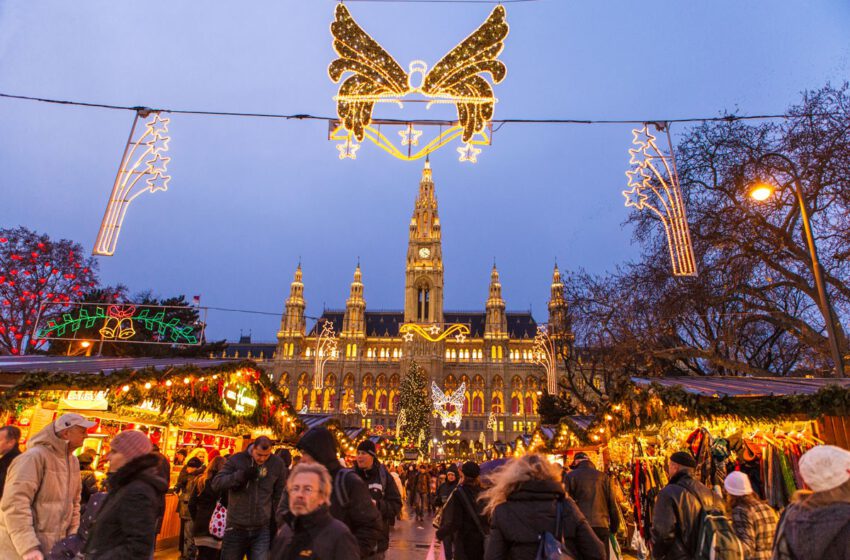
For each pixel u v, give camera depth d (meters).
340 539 4.32
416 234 141.38
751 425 12.42
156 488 5.28
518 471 5.16
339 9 12.26
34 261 40.81
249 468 8.52
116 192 13.09
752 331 33.38
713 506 6.51
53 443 6.71
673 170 14.46
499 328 132.88
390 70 12.54
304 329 136.50
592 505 9.46
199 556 9.34
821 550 3.73
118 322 33.41
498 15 12.09
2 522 6.20
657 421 14.72
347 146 12.91
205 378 14.50
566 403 47.28
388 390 129.38
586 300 37.09
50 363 14.05
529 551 4.81
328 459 6.03
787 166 24.95
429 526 25.77
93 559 4.91
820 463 3.99
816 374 31.94
